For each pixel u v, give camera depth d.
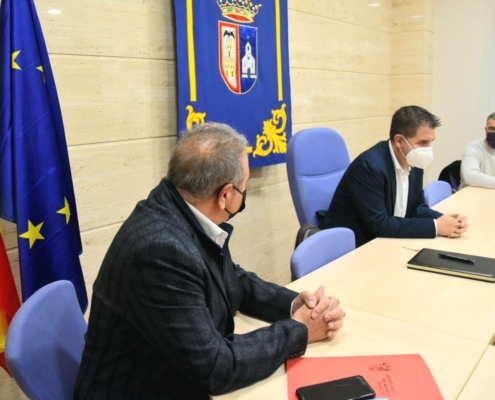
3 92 1.59
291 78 3.22
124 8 2.17
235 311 1.39
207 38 2.47
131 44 2.22
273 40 2.90
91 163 2.11
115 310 1.11
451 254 1.75
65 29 1.96
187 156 1.15
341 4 3.65
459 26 4.34
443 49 4.46
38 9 1.86
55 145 1.69
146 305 1.05
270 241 3.25
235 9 2.62
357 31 3.90
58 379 1.17
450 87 4.48
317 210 2.57
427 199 2.83
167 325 1.04
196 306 1.06
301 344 1.14
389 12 4.37
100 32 2.08
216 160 1.14
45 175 1.66
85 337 1.22
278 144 3.02
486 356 1.11
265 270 3.24
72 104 2.01
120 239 1.12
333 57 3.63
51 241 1.68
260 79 2.83
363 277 1.60
